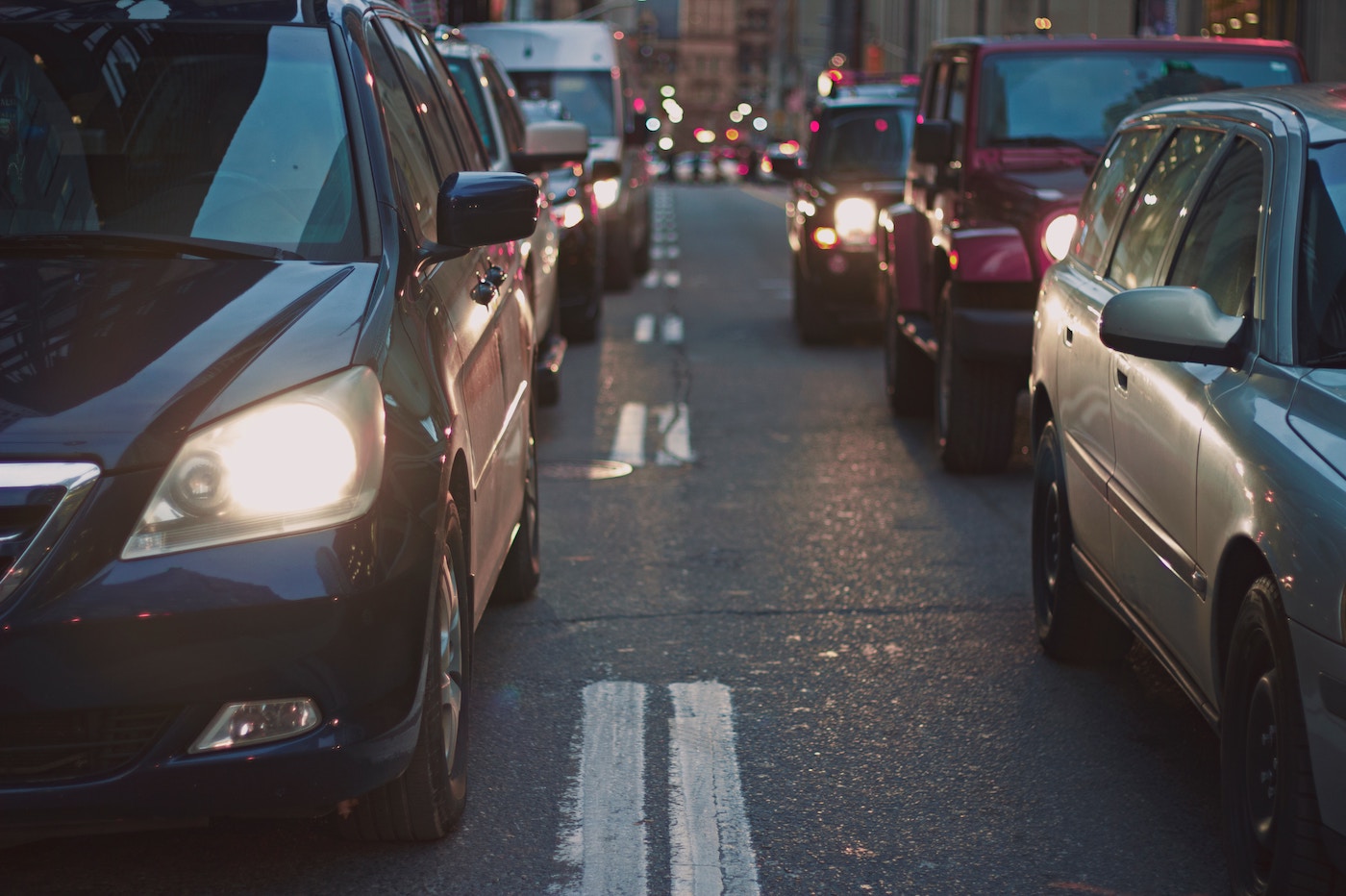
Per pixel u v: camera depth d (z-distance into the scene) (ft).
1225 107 19.20
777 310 72.23
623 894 14.64
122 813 12.63
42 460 12.57
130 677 12.39
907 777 17.69
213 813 12.84
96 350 13.57
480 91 36.60
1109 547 18.86
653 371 52.75
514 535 23.67
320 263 15.48
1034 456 23.54
